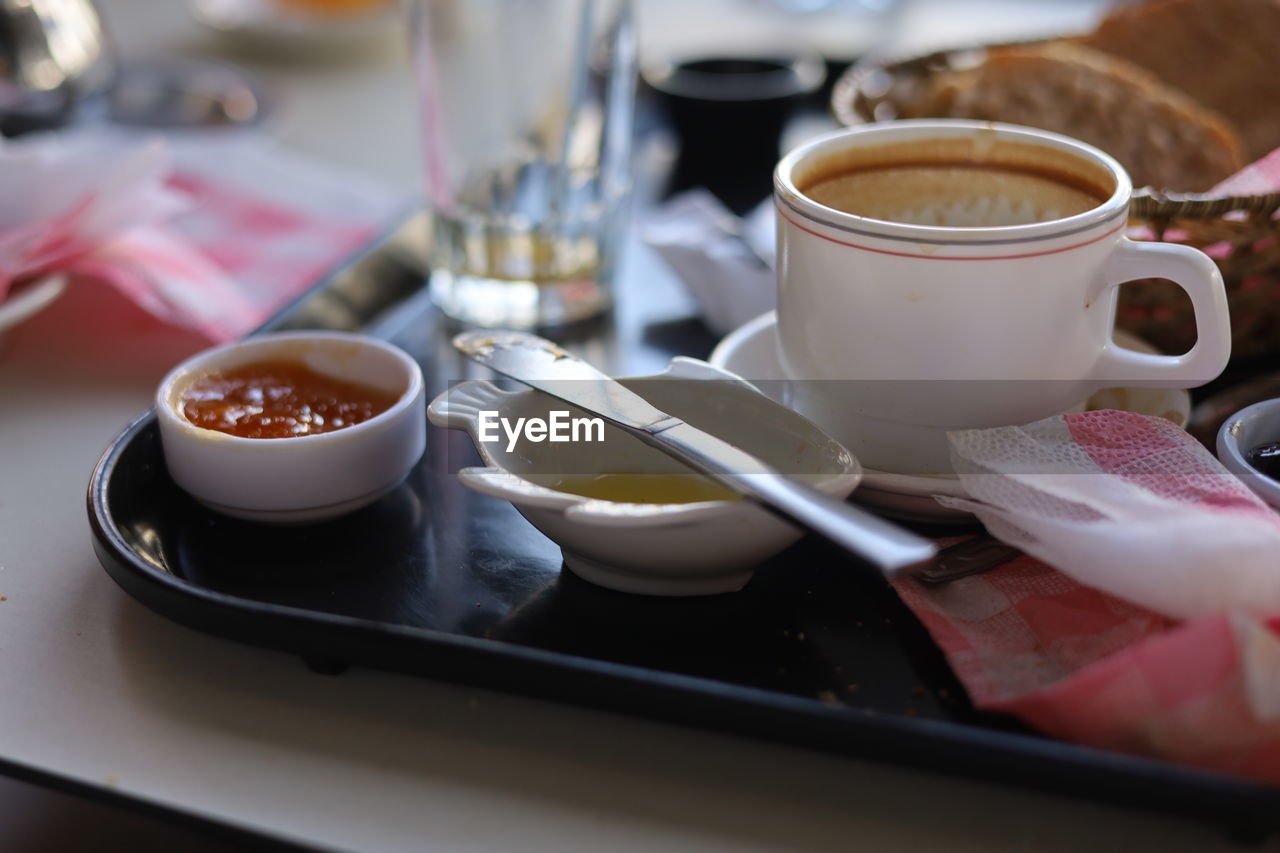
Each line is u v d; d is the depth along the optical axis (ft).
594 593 1.34
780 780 1.22
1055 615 1.26
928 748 1.15
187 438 1.36
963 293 1.29
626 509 1.23
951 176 1.48
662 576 1.30
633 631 1.30
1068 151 1.42
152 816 1.19
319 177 2.25
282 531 1.41
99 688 1.28
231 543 1.39
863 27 2.96
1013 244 1.27
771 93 2.15
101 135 2.26
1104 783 1.13
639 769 1.22
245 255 1.99
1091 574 1.22
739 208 2.15
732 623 1.30
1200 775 1.12
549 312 1.79
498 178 1.82
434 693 1.28
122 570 1.29
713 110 2.14
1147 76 1.99
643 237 1.85
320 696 1.28
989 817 1.19
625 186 1.89
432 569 1.37
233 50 2.95
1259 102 1.97
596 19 1.87
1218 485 1.26
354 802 1.19
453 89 1.87
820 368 1.37
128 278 1.73
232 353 1.48
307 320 1.74
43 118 2.20
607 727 1.26
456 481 1.49
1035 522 1.25
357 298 1.82
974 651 1.24
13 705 1.26
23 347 1.77
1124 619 1.24
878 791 1.21
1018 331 1.31
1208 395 1.54
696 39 2.93
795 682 1.25
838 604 1.32
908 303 1.31
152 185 1.80
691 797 1.20
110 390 1.69
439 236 1.81
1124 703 1.14
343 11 3.00
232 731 1.25
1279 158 1.48
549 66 1.88
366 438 1.38
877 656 1.27
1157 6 2.02
